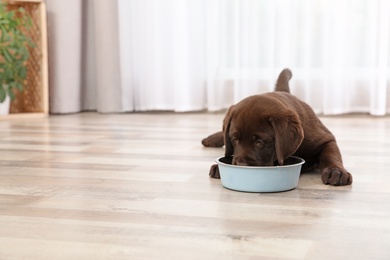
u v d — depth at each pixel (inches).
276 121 56.4
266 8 114.5
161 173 65.1
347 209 51.7
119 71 123.8
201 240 44.8
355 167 67.3
